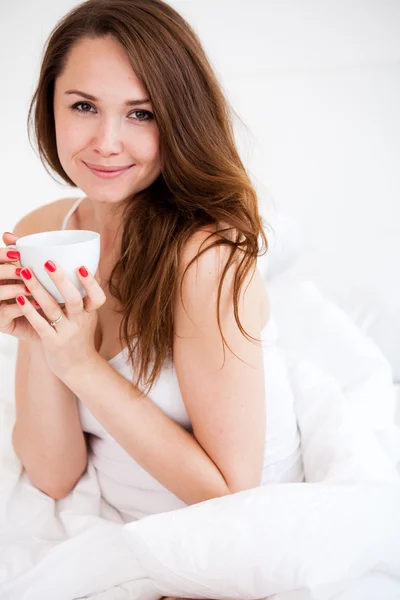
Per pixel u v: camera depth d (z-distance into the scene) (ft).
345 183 6.74
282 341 5.24
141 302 3.33
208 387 3.24
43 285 2.64
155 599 3.15
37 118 3.69
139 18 3.02
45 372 3.59
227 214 3.25
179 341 3.27
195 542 2.72
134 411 3.23
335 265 6.07
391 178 6.66
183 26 3.16
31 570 3.18
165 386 3.50
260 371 3.31
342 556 2.71
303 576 2.66
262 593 2.75
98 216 3.94
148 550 2.73
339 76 6.36
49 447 3.72
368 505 2.88
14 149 6.56
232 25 6.26
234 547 2.70
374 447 3.72
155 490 3.65
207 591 2.80
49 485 3.85
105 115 3.16
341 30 6.20
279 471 3.87
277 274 6.77
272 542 2.70
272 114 6.56
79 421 3.80
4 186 6.70
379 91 6.36
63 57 3.20
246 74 6.45
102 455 3.85
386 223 6.81
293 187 6.82
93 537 3.37
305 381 4.37
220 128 3.34
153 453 3.25
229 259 3.12
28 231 4.66
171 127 3.18
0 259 2.72
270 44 6.32
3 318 2.92
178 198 3.40
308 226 6.91
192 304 3.20
